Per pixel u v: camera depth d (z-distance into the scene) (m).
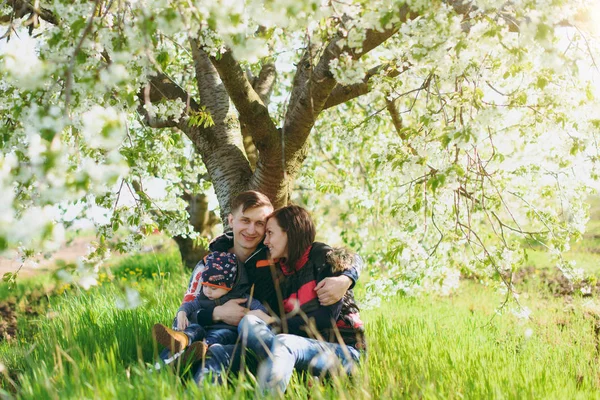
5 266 13.49
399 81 4.48
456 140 3.48
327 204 9.06
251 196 4.37
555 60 3.20
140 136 5.12
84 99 3.31
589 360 5.02
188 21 2.93
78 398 3.11
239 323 3.96
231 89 4.81
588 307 7.22
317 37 3.57
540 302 7.95
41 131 2.60
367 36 4.07
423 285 6.68
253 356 3.91
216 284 4.15
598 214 18.44
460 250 5.50
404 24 3.33
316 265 4.14
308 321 4.00
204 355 3.70
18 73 2.92
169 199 6.67
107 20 3.35
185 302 4.30
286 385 3.57
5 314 9.63
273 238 4.13
